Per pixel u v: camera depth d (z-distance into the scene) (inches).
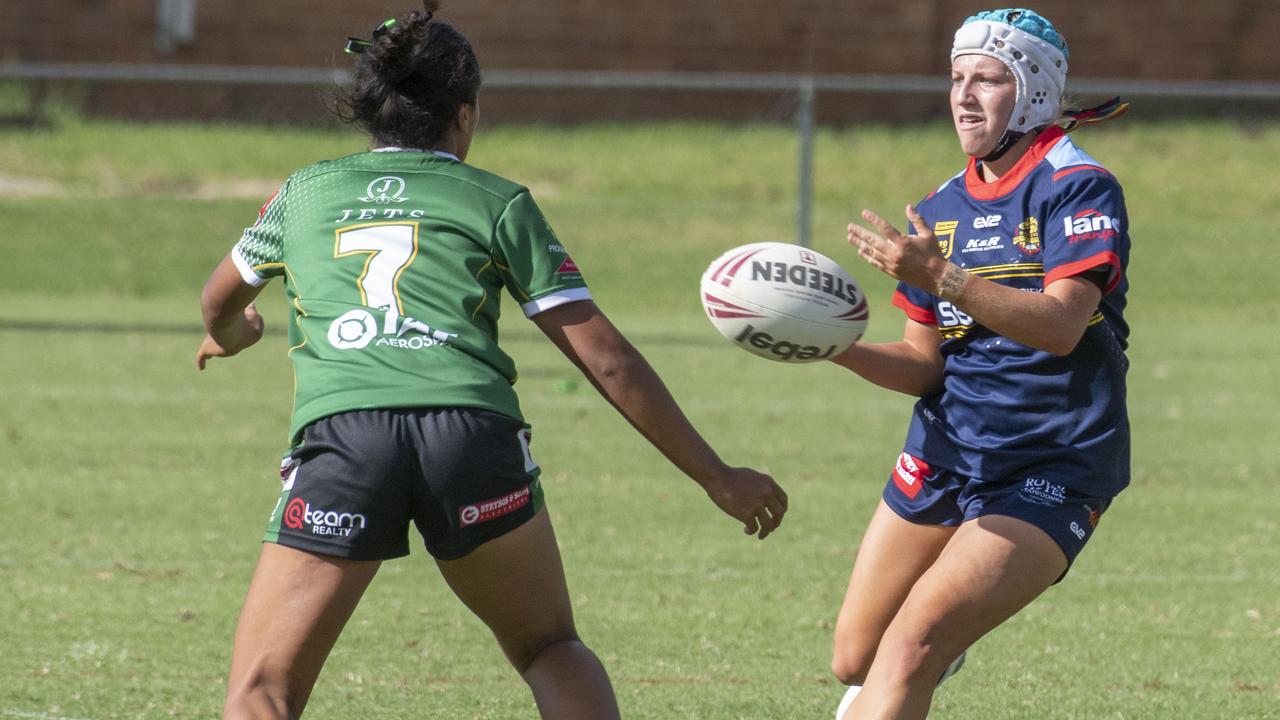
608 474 1403.8
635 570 1069.1
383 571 1057.5
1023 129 601.9
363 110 564.7
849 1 3858.3
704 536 1176.2
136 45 3801.7
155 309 2620.6
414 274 527.2
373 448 505.7
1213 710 774.5
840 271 600.1
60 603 951.0
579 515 1242.0
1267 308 2815.0
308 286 536.4
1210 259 3019.2
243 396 1811.0
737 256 598.5
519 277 530.0
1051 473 584.1
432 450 506.9
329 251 538.0
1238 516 1270.9
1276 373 2118.6
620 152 3572.8
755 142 3639.3
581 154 3553.2
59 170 3314.5
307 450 515.5
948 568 556.7
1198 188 3388.3
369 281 528.1
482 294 528.7
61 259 2896.2
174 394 1814.7
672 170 3457.2
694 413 1755.7
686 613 959.0
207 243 3019.2
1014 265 593.9
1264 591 1034.7
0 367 1984.5
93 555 1080.2
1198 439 1627.7
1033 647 895.7
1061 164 589.3
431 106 558.6
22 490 1290.6
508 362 532.7
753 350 596.4
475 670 829.8
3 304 2642.7
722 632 917.2
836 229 3120.1
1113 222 567.5
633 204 3243.1
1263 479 1425.9
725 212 3201.3
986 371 605.9
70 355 2098.9
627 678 820.0
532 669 533.6
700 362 2159.2
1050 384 590.2
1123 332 603.5
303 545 508.4
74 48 3799.2
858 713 540.7
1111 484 586.6
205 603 958.4
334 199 548.1
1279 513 1282.0
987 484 601.9
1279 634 926.4
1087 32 3907.5
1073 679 829.8
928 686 546.6
